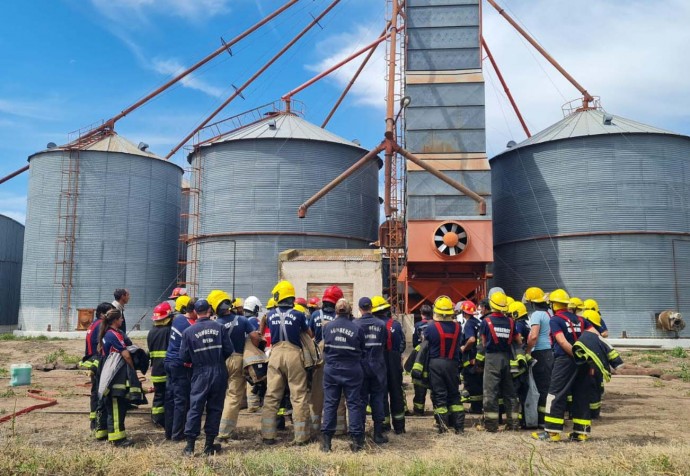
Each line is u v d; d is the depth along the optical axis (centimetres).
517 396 989
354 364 846
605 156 3088
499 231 3550
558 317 895
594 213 3075
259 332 941
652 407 1196
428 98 2911
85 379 1653
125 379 873
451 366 951
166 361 905
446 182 2669
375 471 688
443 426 940
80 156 3706
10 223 4828
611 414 1119
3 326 4666
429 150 2850
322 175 3475
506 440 886
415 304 2864
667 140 3091
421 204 2750
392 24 3020
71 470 708
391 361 958
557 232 3170
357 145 3800
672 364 2114
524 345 1036
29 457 742
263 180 3384
